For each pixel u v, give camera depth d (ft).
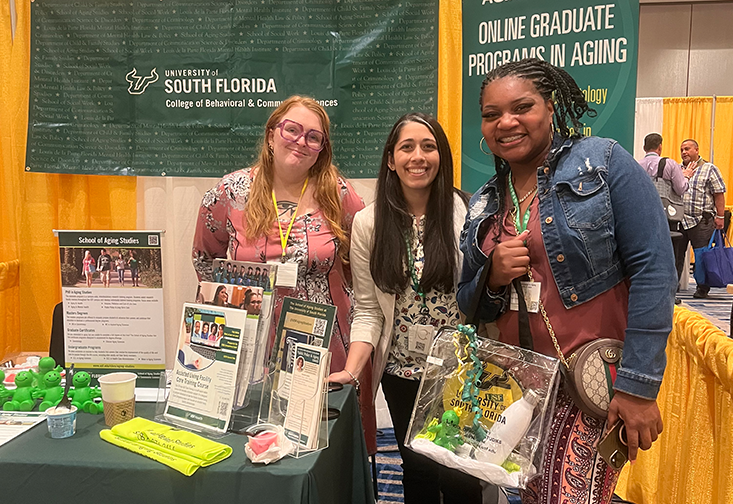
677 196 16.30
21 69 9.62
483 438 3.89
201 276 7.04
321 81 9.20
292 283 5.28
